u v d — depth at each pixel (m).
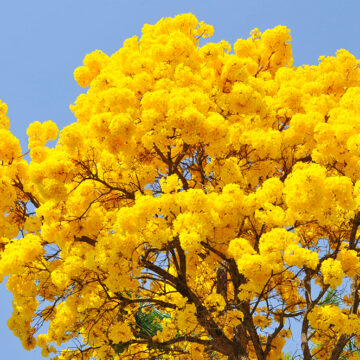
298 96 8.12
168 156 7.21
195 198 5.62
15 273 6.64
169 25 8.51
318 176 5.45
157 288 9.01
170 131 6.14
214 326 7.38
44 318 7.59
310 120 7.15
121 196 7.50
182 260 7.53
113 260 6.10
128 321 8.64
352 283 8.41
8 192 6.52
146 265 7.43
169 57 7.10
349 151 6.56
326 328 6.62
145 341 7.98
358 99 7.46
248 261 5.51
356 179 6.62
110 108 6.31
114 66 7.70
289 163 8.19
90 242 6.94
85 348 8.15
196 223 5.64
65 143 5.95
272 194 6.06
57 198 5.88
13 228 6.91
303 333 7.88
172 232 5.94
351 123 6.71
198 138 6.12
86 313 7.47
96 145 6.62
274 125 8.27
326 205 5.78
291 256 5.49
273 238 5.59
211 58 7.61
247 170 7.55
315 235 8.30
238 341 7.65
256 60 10.11
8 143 6.63
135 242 6.12
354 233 7.11
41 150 6.96
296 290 8.70
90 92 7.79
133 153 6.74
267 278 5.75
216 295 6.83
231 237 6.55
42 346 8.20
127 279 6.30
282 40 10.02
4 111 7.36
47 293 7.57
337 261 5.76
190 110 5.90
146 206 5.74
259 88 7.18
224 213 6.12
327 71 9.37
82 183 6.85
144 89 6.84
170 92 6.53
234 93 6.63
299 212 5.99
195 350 7.95
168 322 8.93
